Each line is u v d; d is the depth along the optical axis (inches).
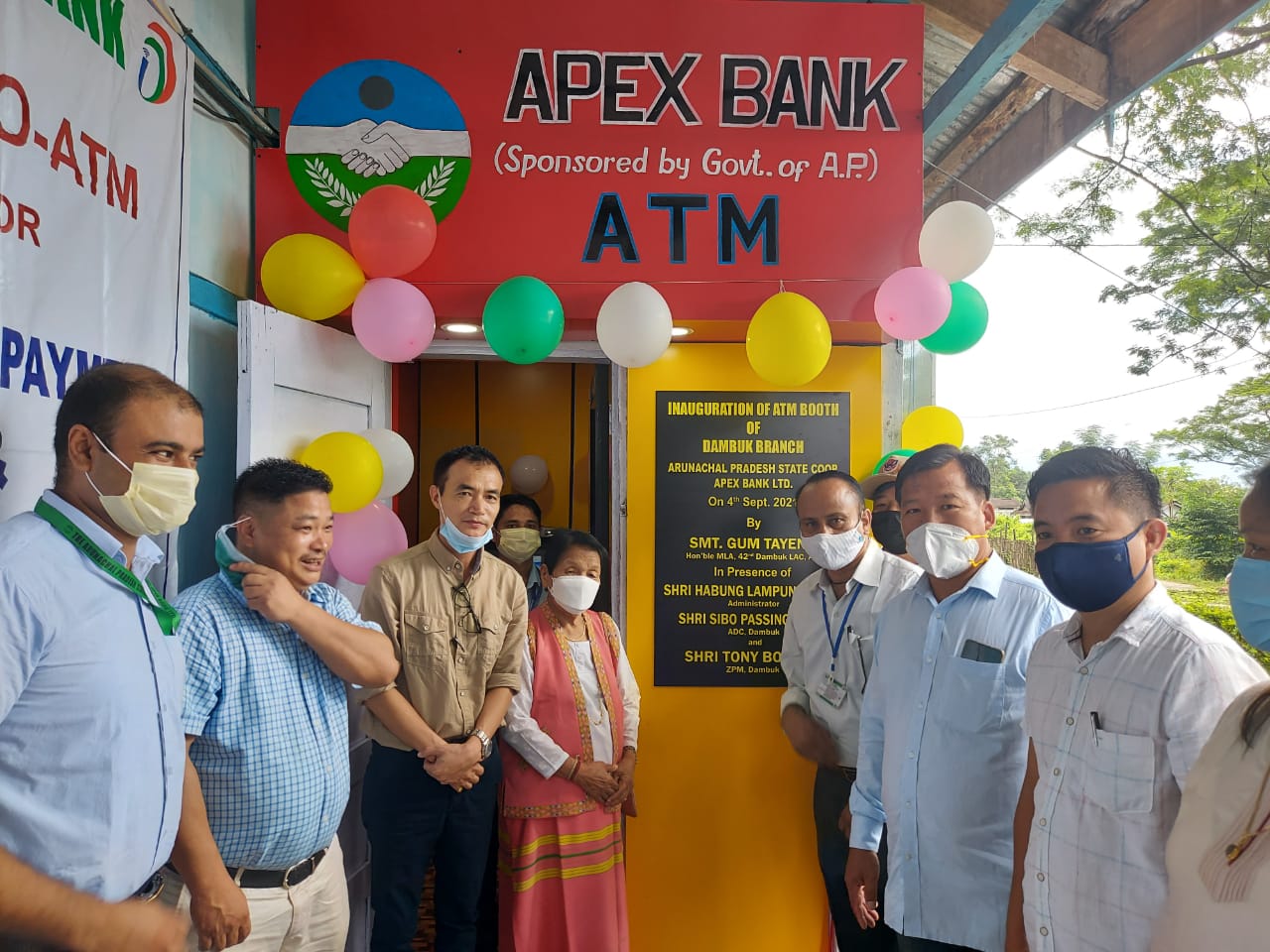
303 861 65.6
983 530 69.9
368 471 88.3
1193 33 101.8
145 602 49.7
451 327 109.0
